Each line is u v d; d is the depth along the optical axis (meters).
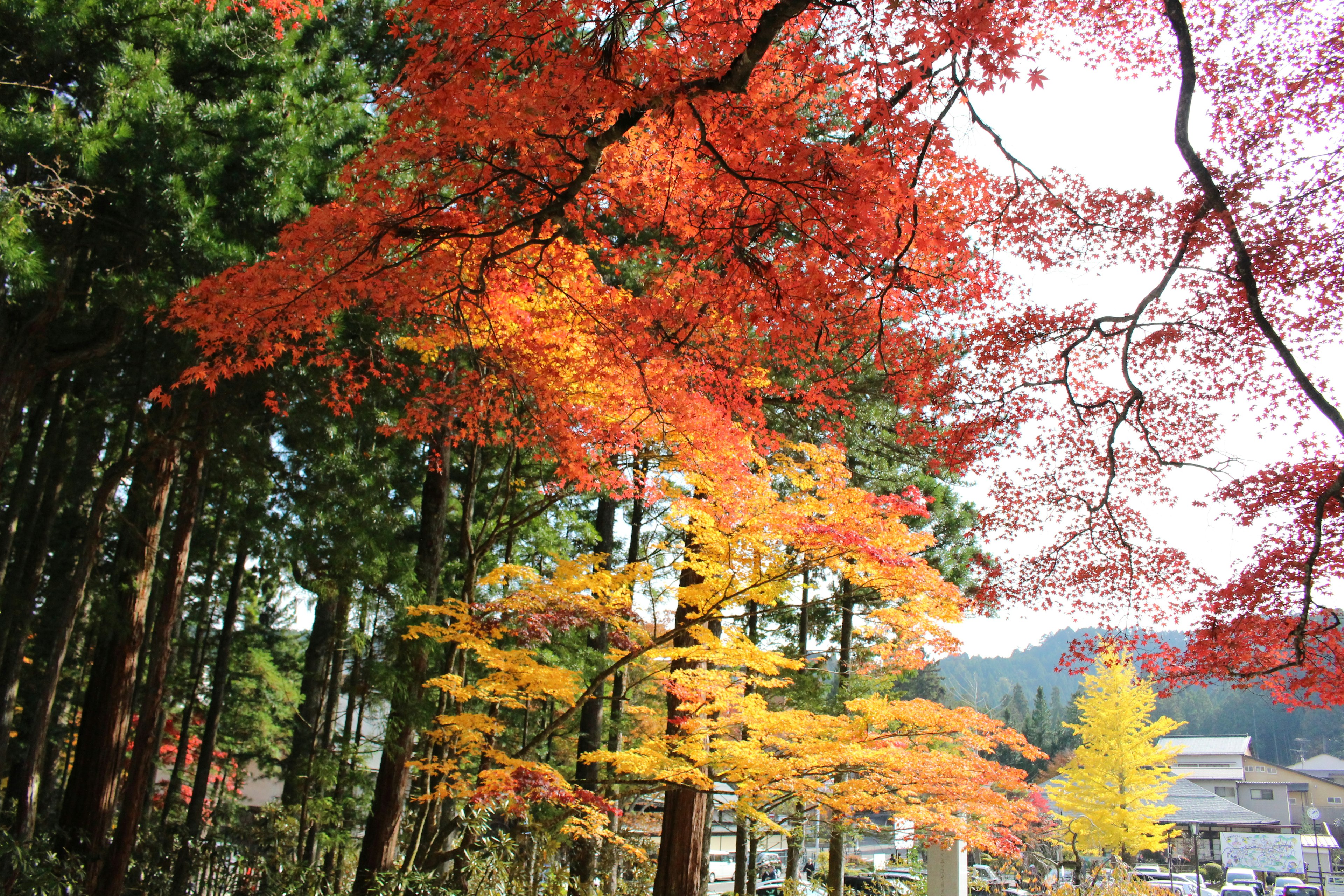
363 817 16.67
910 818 6.96
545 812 9.48
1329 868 35.00
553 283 5.92
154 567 12.52
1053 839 21.75
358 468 10.91
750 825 10.48
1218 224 5.91
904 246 4.61
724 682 7.88
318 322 5.30
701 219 4.95
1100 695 27.56
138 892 11.77
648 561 14.04
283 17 8.20
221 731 22.03
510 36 3.85
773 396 9.99
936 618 7.18
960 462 7.09
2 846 8.66
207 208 8.24
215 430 10.41
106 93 7.95
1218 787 48.47
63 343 9.02
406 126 4.21
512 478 14.45
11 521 11.49
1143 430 6.92
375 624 12.93
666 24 4.14
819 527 6.62
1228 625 6.37
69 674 15.80
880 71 3.81
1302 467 6.38
